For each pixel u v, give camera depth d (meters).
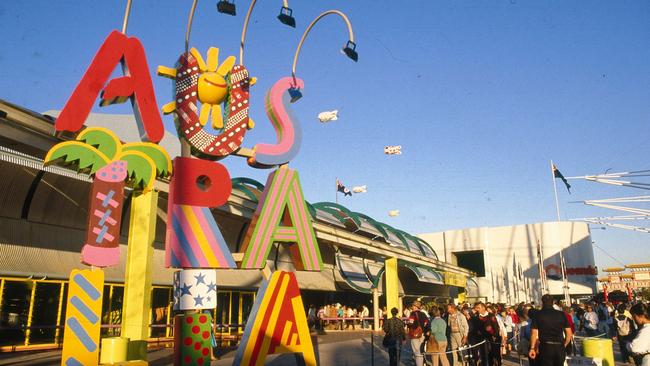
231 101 10.20
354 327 31.31
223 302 23.25
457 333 12.99
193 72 9.91
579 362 9.64
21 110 12.44
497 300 70.62
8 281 15.16
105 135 9.09
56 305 16.59
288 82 10.84
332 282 31.83
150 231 14.38
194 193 9.30
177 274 9.29
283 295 9.60
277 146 10.30
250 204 22.05
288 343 9.46
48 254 16.77
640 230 45.91
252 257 9.41
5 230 15.63
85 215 18.53
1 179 15.30
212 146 9.77
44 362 12.73
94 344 7.94
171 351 16.14
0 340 14.72
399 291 40.78
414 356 12.52
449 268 49.38
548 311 8.85
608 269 76.00
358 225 30.27
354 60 12.47
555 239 69.38
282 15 11.42
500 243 72.56
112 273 18.11
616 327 15.19
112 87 9.52
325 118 26.11
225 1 10.81
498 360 13.40
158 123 9.79
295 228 9.92
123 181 8.90
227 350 17.75
